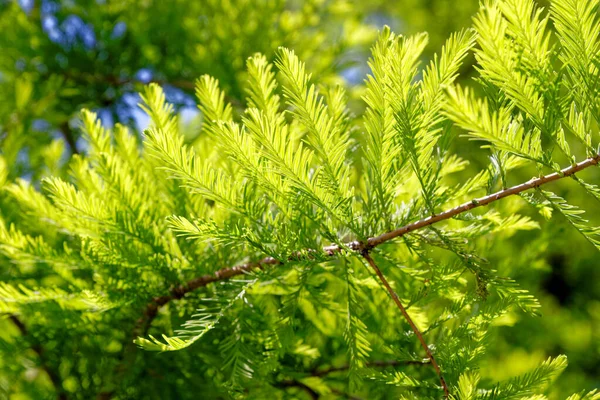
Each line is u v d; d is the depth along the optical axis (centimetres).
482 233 77
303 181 70
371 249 73
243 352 75
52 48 128
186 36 127
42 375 92
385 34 68
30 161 110
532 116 68
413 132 69
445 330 78
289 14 125
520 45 67
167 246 79
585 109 68
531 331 134
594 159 68
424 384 72
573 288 170
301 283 77
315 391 85
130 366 82
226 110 76
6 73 130
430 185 72
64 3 133
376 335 81
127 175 79
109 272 80
